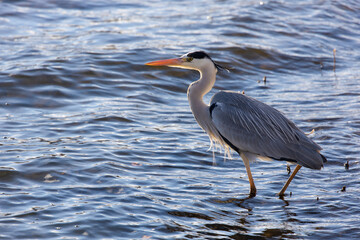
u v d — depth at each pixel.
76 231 8.57
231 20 25.45
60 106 15.40
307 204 10.33
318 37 24.66
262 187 11.21
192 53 11.65
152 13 27.05
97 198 9.91
